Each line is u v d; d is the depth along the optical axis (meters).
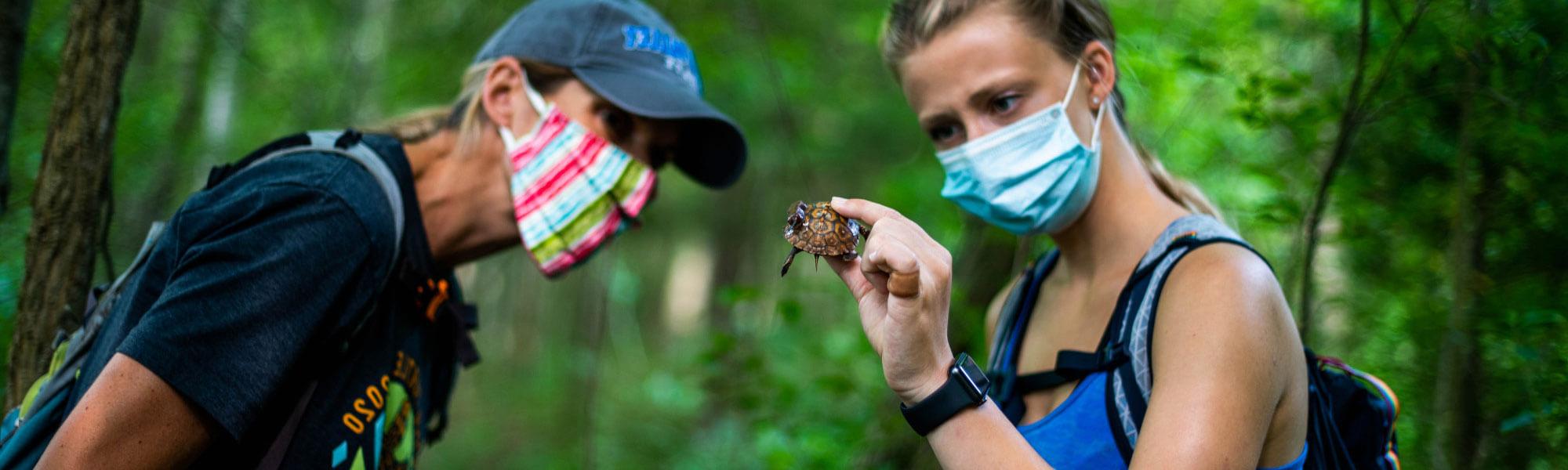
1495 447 2.63
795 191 14.02
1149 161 2.11
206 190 1.90
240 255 1.71
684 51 2.45
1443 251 3.11
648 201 2.33
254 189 1.82
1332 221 3.51
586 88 2.22
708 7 7.42
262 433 1.83
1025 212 1.93
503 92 2.20
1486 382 2.66
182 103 7.21
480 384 14.71
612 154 2.22
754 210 16.23
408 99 8.99
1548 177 2.58
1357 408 1.83
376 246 1.87
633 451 9.21
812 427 4.83
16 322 2.49
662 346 16.59
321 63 9.58
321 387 1.86
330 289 1.78
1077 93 1.93
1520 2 2.52
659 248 20.14
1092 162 1.91
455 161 2.16
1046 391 1.87
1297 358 1.61
